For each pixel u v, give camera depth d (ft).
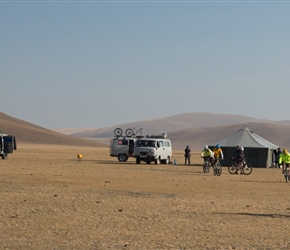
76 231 56.44
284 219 66.03
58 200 80.33
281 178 150.92
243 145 226.79
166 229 58.34
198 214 69.15
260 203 82.28
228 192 100.42
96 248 48.60
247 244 51.21
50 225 59.62
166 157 231.91
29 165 185.26
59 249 47.93
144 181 123.13
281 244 51.31
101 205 76.07
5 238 52.24
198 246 50.11
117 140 236.43
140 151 220.64
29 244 49.73
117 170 167.22
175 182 122.42
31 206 73.46
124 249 48.37
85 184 110.22
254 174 169.48
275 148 230.89
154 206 76.18
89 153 422.82
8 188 96.73
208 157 165.58
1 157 245.24
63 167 177.88
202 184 118.93
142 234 55.36
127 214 68.23
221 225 61.21
